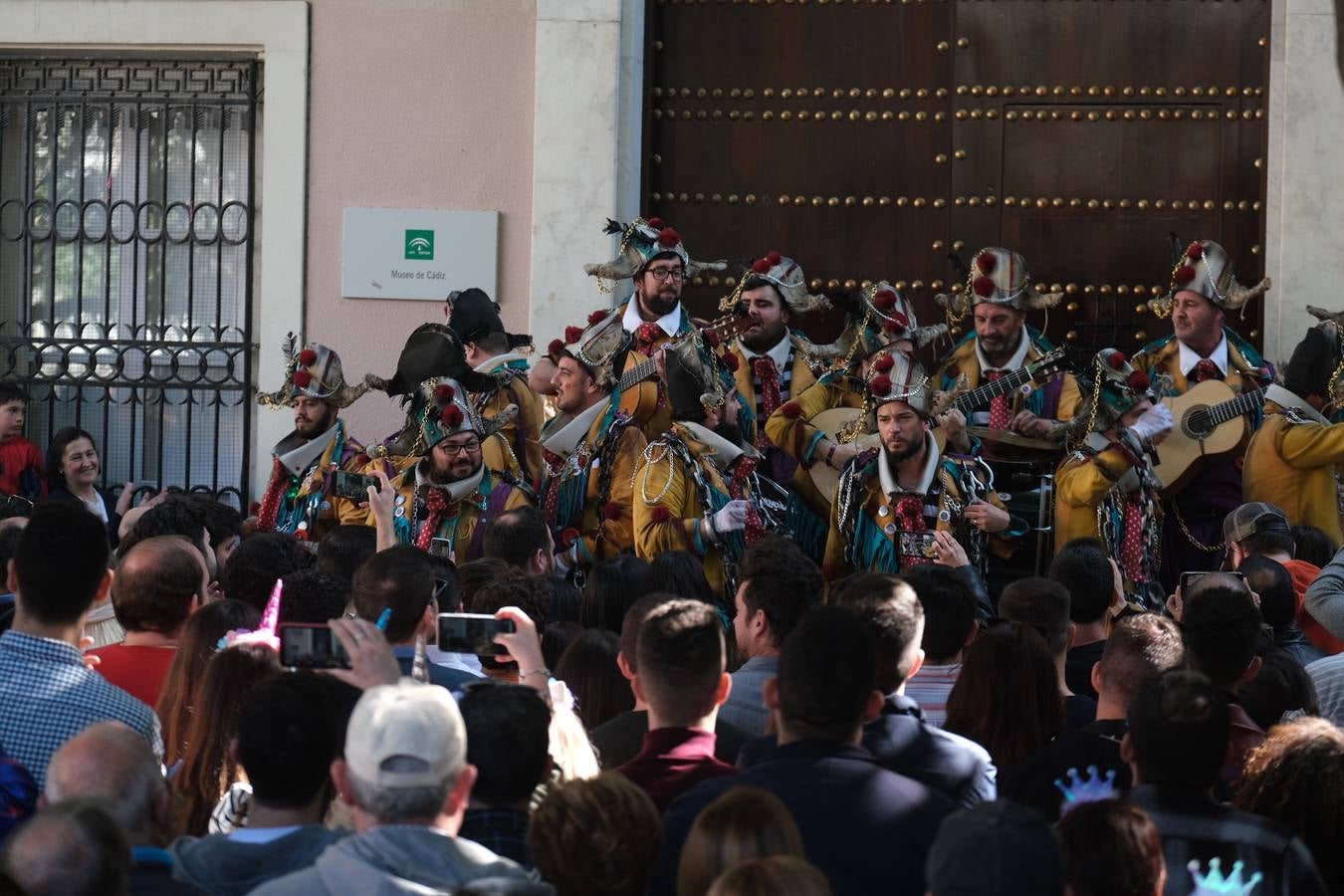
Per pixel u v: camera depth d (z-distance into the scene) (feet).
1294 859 16.56
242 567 26.66
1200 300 38.99
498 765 16.34
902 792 16.43
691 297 46.65
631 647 20.25
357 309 45.57
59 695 19.62
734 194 46.44
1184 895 16.43
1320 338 37.22
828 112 46.16
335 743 16.56
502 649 19.74
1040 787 19.40
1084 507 35.76
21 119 47.47
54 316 47.55
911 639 19.75
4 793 17.66
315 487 38.42
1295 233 42.34
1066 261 45.37
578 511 36.35
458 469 36.04
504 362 40.65
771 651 22.79
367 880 14.19
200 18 45.68
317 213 45.68
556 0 43.98
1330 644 29.60
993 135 45.52
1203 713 16.75
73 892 12.92
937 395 33.86
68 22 45.93
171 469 47.29
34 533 20.13
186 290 47.19
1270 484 37.45
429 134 45.29
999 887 12.95
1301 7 42.27
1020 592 23.99
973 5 45.60
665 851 16.40
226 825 18.15
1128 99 45.01
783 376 40.50
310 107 45.68
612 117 43.98
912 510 33.53
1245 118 44.60
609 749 20.25
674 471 34.65
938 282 45.85
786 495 37.70
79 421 47.42
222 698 19.66
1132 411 35.45
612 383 36.94
